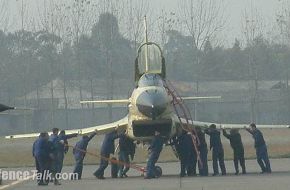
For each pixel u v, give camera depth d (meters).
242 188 61.03
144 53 92.38
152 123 81.50
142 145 87.50
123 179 78.56
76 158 80.75
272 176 75.75
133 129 82.12
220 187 62.69
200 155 81.56
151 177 78.12
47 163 71.94
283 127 95.25
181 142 81.12
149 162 78.31
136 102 81.75
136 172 95.00
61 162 79.31
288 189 59.19
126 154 84.12
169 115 82.75
